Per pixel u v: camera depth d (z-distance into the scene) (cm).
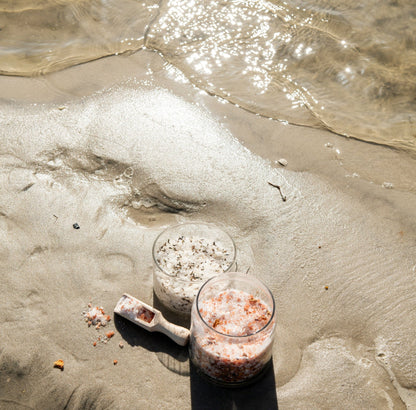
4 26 104
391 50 99
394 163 79
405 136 84
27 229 67
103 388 53
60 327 57
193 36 102
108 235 67
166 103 87
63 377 53
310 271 63
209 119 85
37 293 60
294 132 84
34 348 55
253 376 52
